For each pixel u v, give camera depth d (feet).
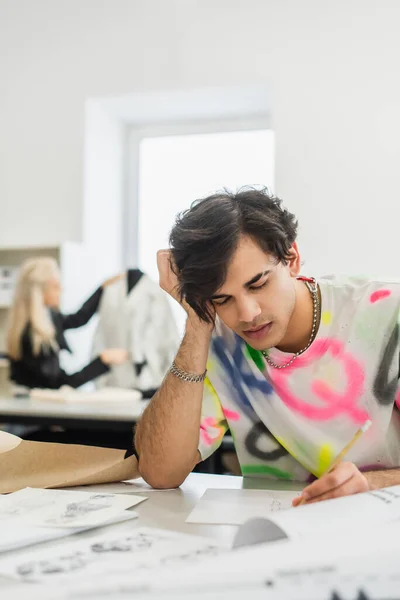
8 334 10.34
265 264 2.98
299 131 12.61
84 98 13.89
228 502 3.03
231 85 13.05
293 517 2.07
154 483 3.47
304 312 3.53
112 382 10.36
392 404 3.50
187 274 2.97
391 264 12.06
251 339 3.22
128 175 15.11
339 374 3.55
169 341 10.42
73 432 8.73
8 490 3.32
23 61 14.29
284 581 1.48
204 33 13.26
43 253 13.94
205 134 14.71
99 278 14.34
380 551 1.57
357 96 12.37
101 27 13.87
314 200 12.45
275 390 3.72
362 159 12.28
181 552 2.20
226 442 7.48
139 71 13.61
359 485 2.58
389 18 12.29
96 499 3.08
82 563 2.08
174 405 3.51
